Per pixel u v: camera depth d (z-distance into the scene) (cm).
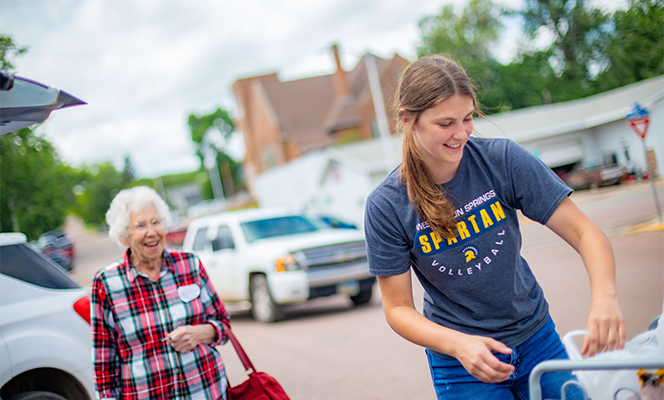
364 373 548
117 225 287
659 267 636
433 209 192
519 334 203
